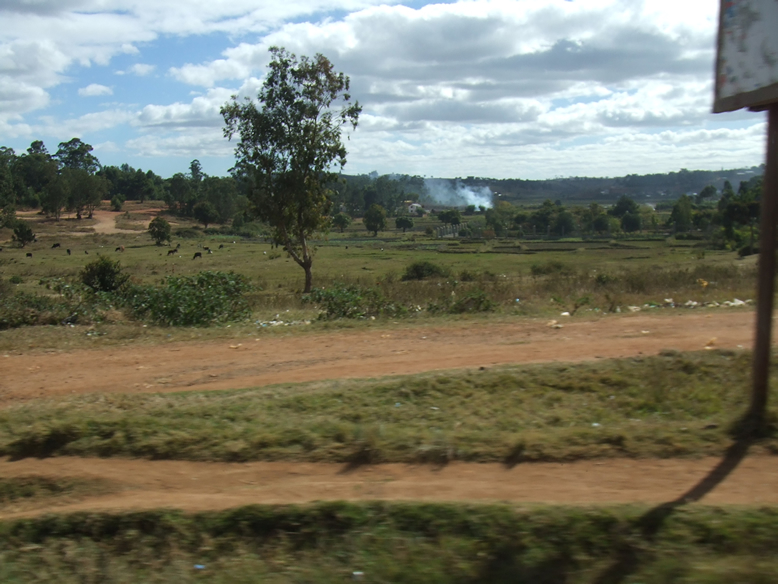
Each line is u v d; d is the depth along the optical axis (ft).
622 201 344.69
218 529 13.69
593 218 300.40
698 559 11.20
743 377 21.12
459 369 24.06
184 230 317.42
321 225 82.53
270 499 14.87
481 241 278.46
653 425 17.53
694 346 26.91
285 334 35.83
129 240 277.23
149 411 21.13
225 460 17.49
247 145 78.33
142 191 496.23
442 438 16.92
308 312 49.85
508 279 94.32
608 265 127.34
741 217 164.04
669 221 290.35
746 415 16.96
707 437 16.31
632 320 34.37
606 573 11.21
